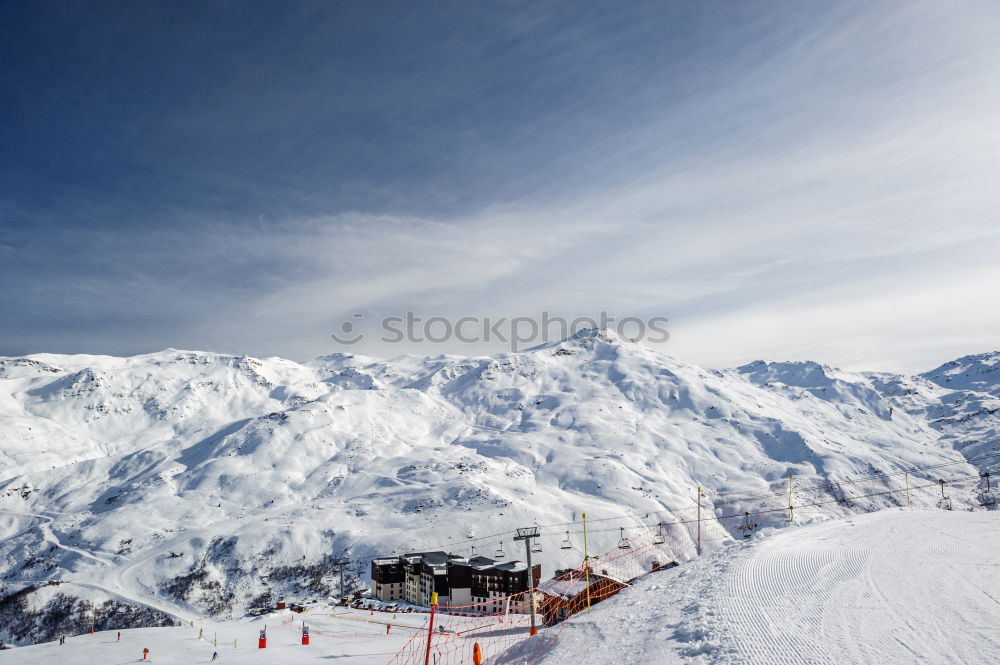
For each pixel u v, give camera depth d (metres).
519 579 121.06
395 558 157.75
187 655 80.38
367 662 69.31
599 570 72.06
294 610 122.25
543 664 35.31
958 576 36.84
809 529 59.91
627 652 32.47
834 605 33.44
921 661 24.97
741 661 27.00
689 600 39.69
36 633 160.50
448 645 71.44
